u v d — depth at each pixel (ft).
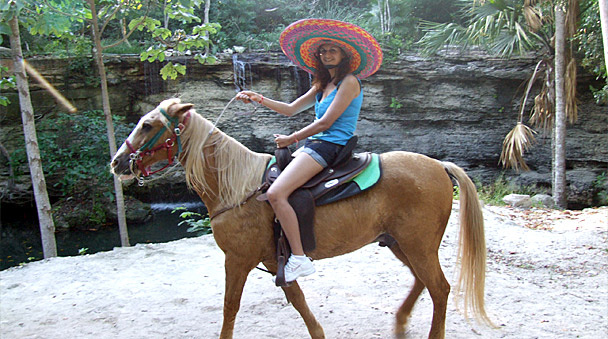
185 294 15.52
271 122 51.78
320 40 10.59
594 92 41.32
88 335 12.52
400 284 16.16
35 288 16.39
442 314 10.55
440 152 52.70
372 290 15.61
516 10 37.93
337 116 9.90
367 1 70.64
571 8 36.01
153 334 12.55
